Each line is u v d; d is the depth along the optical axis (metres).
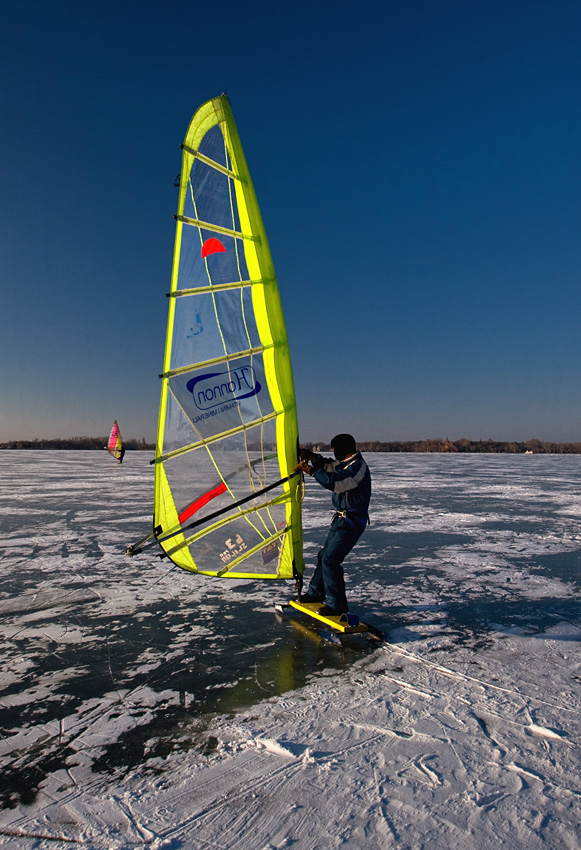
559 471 26.28
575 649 3.80
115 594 5.24
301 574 4.72
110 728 2.74
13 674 3.43
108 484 17.27
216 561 4.43
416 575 5.92
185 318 4.18
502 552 7.09
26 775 2.33
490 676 3.32
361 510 4.12
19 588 5.42
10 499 12.88
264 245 4.43
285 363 4.51
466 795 2.11
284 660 3.63
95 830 1.94
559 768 2.31
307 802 2.08
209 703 3.00
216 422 4.32
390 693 3.09
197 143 4.18
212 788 2.20
